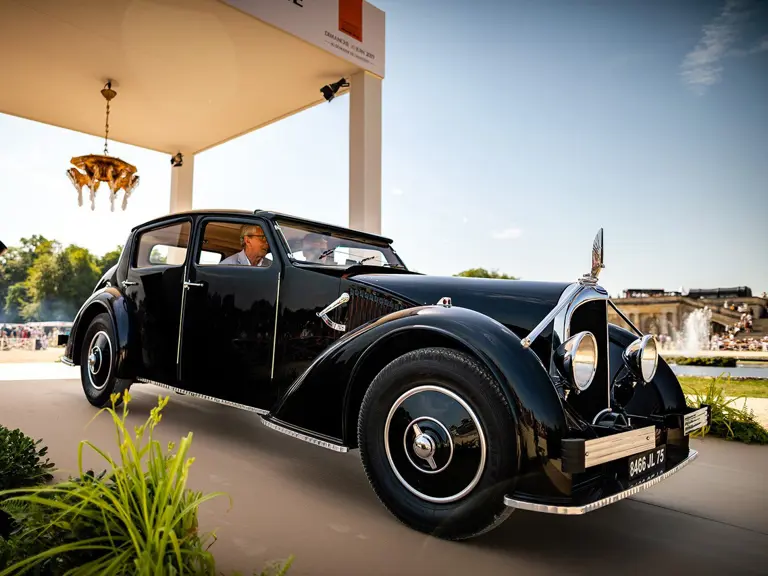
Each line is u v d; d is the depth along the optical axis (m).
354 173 6.54
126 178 7.33
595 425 2.00
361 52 6.42
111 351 3.56
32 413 3.81
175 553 1.27
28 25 5.56
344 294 2.54
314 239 3.14
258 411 2.74
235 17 5.39
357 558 1.71
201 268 3.13
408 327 2.00
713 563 1.80
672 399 2.48
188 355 3.12
